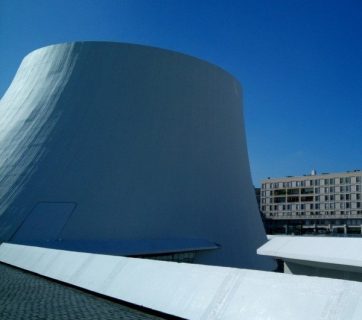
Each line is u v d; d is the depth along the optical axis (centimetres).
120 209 1497
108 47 1688
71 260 878
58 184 1491
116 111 1619
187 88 1745
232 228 1719
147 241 1481
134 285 637
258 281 481
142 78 1675
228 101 1900
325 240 864
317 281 427
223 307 484
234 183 1814
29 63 1894
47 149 1566
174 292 564
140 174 1569
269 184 6888
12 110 1812
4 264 1157
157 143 1634
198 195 1662
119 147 1576
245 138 2052
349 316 369
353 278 770
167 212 1570
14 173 1559
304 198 6406
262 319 435
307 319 399
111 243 1418
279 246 930
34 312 557
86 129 1582
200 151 1722
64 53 1748
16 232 1394
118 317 528
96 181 1509
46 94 1711
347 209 5881
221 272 541
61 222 1423
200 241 1591
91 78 1661
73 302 630
